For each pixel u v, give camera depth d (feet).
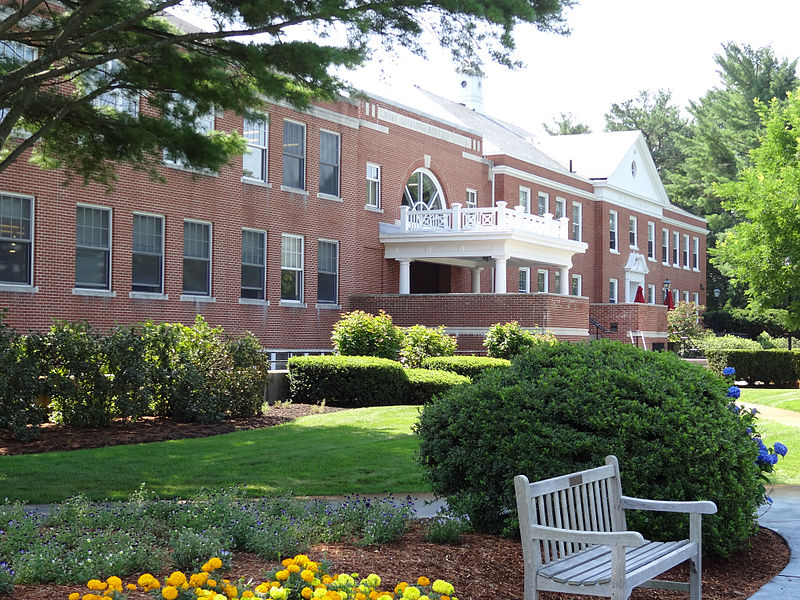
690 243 204.44
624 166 171.32
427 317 100.12
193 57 42.73
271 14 39.65
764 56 202.08
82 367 52.01
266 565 21.47
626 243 171.53
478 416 26.37
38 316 69.82
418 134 117.39
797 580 23.44
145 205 79.25
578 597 21.71
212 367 58.75
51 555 20.22
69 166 49.75
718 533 24.70
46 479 36.70
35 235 69.97
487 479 26.17
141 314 78.74
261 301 91.86
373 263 108.47
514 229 103.14
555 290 148.05
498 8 38.29
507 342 89.25
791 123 95.40
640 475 24.47
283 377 72.28
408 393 72.84
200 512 25.36
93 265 75.46
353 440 48.67
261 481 37.42
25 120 47.50
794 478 41.14
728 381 30.14
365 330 81.97
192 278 84.99
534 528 19.47
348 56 40.55
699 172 210.18
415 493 36.24
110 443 47.96
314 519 25.45
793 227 91.25
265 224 92.53
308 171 98.17
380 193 110.32
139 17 39.73
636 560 20.34
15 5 45.14
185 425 55.26
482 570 22.52
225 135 50.47
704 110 218.18
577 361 27.32
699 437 24.53
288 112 94.79
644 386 25.70
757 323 201.77
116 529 24.41
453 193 124.88
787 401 84.38
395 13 39.40
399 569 21.81
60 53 39.55
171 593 15.96
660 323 149.48
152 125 46.01
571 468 24.76
